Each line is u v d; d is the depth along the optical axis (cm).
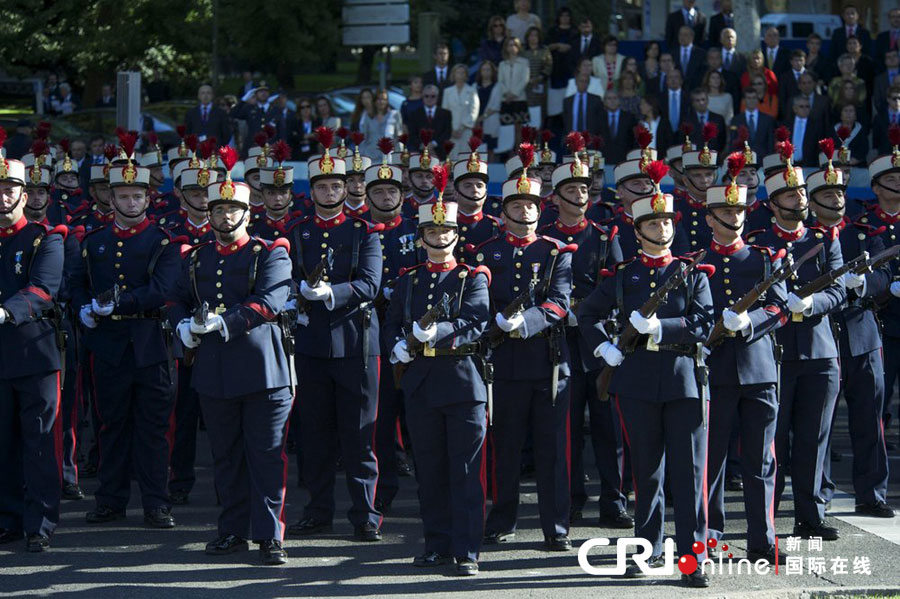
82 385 1641
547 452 1265
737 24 3216
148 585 1166
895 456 1712
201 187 1504
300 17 5194
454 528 1199
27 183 1466
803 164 2389
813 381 1291
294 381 1250
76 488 1510
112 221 1524
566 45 2614
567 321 1319
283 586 1162
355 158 1497
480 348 1210
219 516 1330
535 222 1277
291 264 1277
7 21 4497
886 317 1619
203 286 1255
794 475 1306
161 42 4681
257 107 2841
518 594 1133
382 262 1416
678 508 1162
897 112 2430
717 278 1223
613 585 1159
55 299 1306
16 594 1139
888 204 1480
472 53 5716
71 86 5041
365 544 1309
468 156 1571
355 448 1320
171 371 1381
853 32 2719
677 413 1161
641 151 1508
